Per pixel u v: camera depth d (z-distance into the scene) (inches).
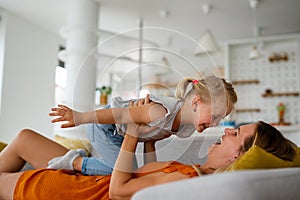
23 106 180.2
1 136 166.6
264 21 191.3
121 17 180.2
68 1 159.3
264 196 30.9
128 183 45.7
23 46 181.2
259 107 214.4
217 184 30.1
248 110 214.2
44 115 193.6
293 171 37.5
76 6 154.3
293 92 205.8
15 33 176.2
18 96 177.2
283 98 210.1
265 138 51.3
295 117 206.4
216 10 174.7
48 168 57.6
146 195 31.8
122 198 46.3
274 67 214.2
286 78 211.3
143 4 164.7
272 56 210.7
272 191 32.0
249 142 52.7
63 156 60.8
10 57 172.9
